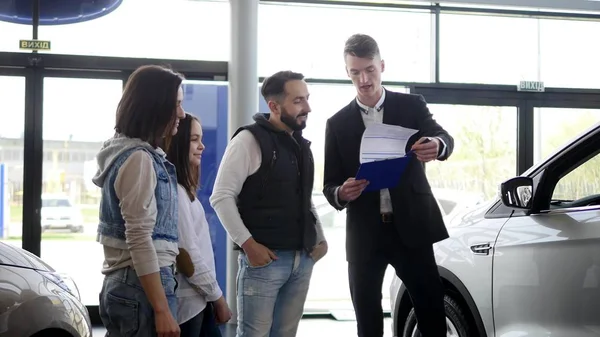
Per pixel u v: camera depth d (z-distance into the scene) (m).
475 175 7.01
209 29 6.56
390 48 6.85
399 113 3.20
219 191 2.79
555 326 2.86
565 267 2.83
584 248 2.77
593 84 7.16
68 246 6.38
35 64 6.24
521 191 3.07
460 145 6.97
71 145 6.36
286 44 6.70
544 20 7.06
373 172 2.78
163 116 2.24
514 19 7.02
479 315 3.27
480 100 6.97
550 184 3.06
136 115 2.21
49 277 2.99
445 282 3.56
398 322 3.84
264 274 2.80
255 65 6.30
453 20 6.92
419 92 6.86
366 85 3.12
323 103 6.77
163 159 2.30
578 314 2.77
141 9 6.46
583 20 7.12
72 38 6.33
